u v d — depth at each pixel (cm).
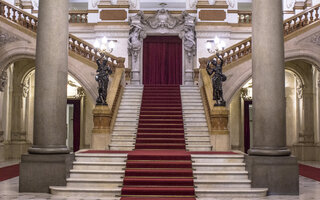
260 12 773
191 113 1315
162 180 743
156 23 1861
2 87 1459
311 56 1377
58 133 769
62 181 746
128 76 1720
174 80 1864
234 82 1384
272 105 750
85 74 1412
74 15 1886
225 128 1131
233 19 1830
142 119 1276
